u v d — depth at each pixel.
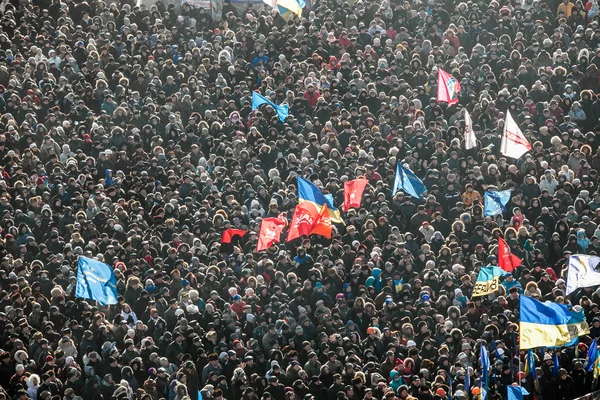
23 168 122.25
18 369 94.50
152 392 95.62
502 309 105.88
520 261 112.88
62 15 149.75
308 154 127.31
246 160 126.00
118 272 107.12
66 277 106.19
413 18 153.62
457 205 120.81
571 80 140.50
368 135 131.00
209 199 118.94
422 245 113.50
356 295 109.19
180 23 151.25
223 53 144.00
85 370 96.50
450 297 108.00
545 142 132.50
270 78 140.62
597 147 133.38
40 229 113.62
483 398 93.81
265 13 157.38
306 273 111.31
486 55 145.50
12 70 136.88
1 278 104.50
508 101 137.62
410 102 136.00
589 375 100.62
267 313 103.44
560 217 120.81
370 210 120.00
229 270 108.12
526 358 100.56
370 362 98.62
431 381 99.12
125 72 140.62
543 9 153.38
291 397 94.62
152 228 115.06
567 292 107.25
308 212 113.75
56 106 130.62
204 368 98.75
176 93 136.00
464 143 130.62
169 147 128.00
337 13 154.50
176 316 103.62
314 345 102.19
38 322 100.94
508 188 124.25
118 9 157.12
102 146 126.81
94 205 115.94
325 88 137.88
